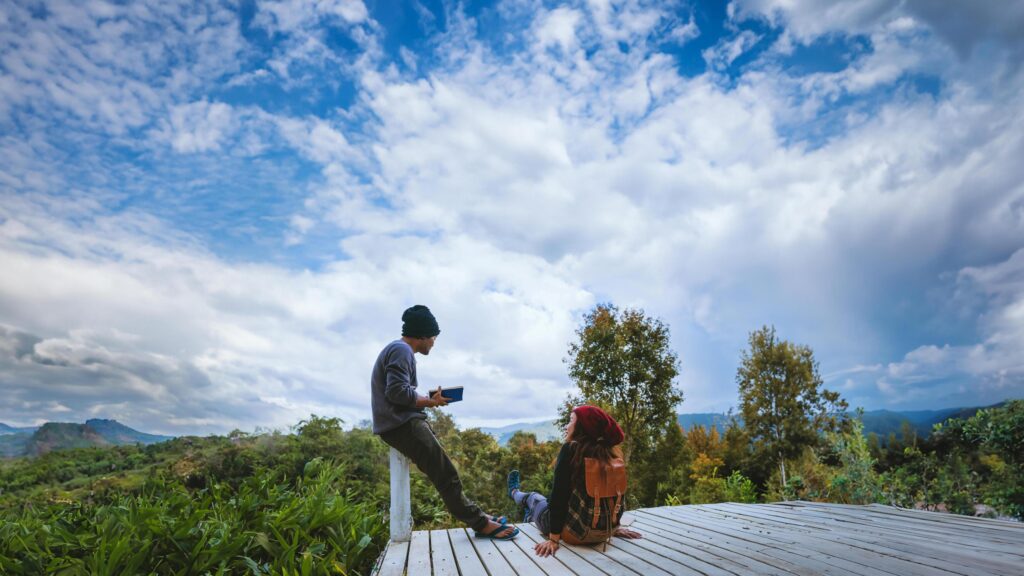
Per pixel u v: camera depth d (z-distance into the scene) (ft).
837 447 32.65
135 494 22.20
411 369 13.25
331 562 12.27
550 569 11.03
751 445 80.94
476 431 68.95
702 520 17.28
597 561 11.61
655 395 66.33
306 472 19.54
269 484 16.83
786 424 77.00
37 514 15.20
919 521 16.21
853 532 14.57
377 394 13.25
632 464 67.82
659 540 13.88
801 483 35.70
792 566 10.94
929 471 32.27
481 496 45.44
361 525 14.92
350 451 27.30
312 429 28.25
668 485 67.21
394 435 13.10
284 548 12.60
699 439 91.71
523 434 75.82
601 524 12.42
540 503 14.47
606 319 68.85
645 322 68.44
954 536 13.71
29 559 11.51
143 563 11.56
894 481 31.53
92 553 12.12
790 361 80.12
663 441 70.03
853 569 10.61
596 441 12.57
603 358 66.49
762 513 18.56
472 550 12.73
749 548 12.75
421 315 13.87
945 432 32.83
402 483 13.74
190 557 11.64
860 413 32.07
